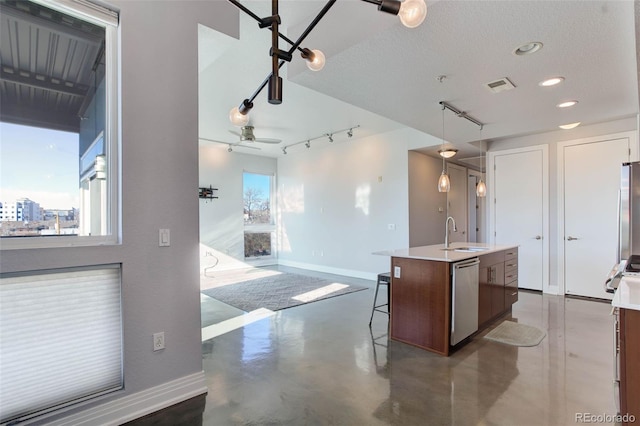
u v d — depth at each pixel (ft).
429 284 10.13
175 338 7.32
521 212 18.20
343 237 23.39
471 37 7.57
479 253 11.22
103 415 6.35
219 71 11.87
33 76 6.21
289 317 13.56
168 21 7.33
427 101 11.55
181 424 6.53
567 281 16.71
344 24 8.14
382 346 10.47
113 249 6.49
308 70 9.14
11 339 5.65
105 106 6.75
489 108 12.30
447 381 8.15
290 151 26.23
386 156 20.83
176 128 7.40
